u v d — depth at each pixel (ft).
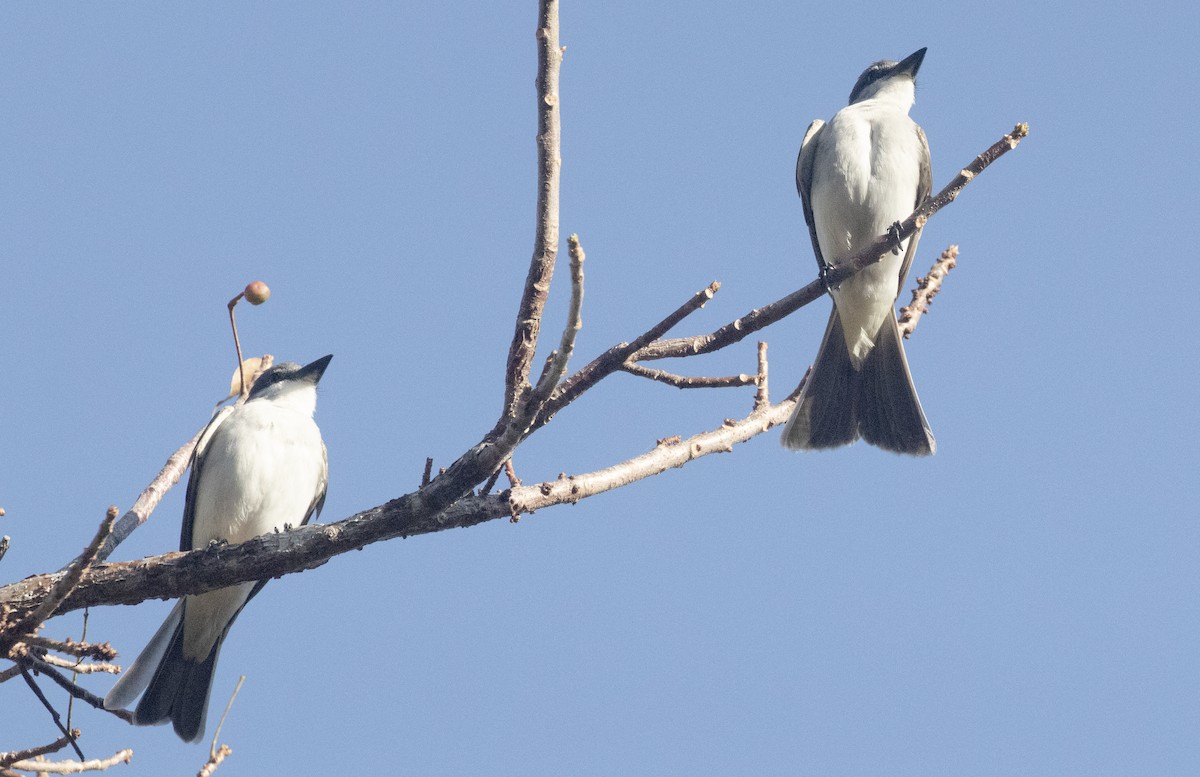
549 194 25.35
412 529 26.58
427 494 26.08
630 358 25.39
